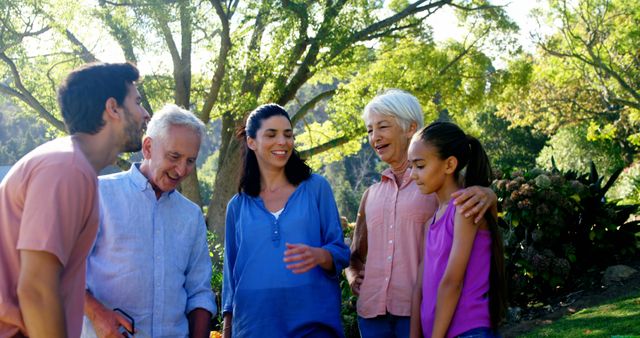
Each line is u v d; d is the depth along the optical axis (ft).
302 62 52.19
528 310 20.76
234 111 47.06
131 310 9.18
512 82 60.08
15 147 144.87
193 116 9.50
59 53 49.08
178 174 9.34
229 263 10.90
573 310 19.58
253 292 10.21
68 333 6.98
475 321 9.11
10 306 6.59
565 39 73.56
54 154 6.74
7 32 45.06
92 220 7.05
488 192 9.27
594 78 75.56
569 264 21.15
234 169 50.49
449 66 58.13
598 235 22.13
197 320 9.80
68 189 6.59
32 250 6.35
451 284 9.11
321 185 10.96
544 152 97.76
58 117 54.24
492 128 117.39
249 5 44.93
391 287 10.64
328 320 10.17
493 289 9.30
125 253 9.21
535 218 21.09
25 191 6.58
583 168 89.81
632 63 69.77
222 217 50.70
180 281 9.71
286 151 10.59
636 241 22.85
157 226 9.52
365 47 52.95
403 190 10.84
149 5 43.24
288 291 10.09
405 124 10.90
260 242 10.42
